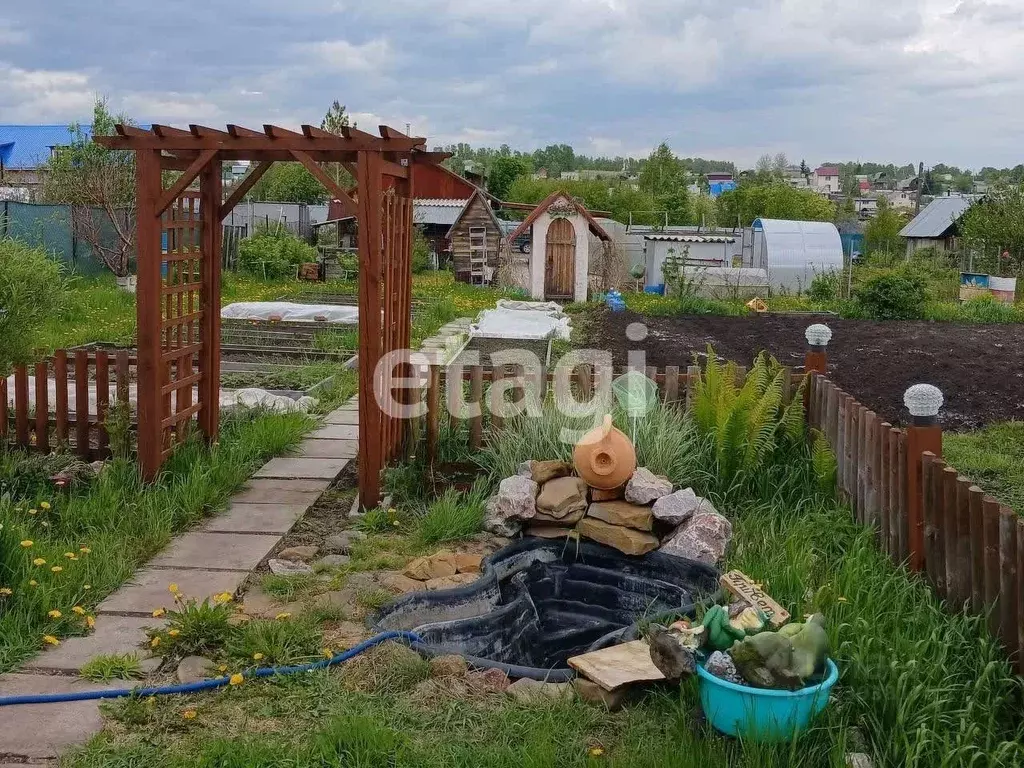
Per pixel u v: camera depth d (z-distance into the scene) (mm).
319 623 5207
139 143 7238
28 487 7039
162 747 3973
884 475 6133
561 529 6570
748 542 6293
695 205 63656
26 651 4773
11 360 7781
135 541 6281
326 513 7262
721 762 3828
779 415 7914
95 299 19656
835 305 25172
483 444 7844
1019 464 8844
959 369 14641
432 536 6535
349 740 3916
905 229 47406
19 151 51719
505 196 58688
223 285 25609
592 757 3852
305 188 51562
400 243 8273
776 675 3898
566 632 5676
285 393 11539
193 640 4852
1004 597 4402
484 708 4320
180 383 7852
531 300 27094
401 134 7234
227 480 7609
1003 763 3725
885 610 5074
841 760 3688
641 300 26812
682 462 7223
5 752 3900
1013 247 31750
